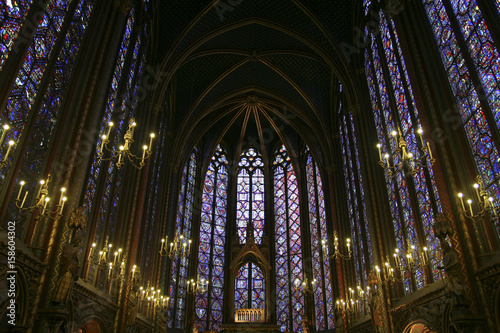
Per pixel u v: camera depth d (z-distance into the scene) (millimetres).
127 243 16078
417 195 14219
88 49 12500
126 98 16734
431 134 12039
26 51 9156
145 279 20109
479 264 9883
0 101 8250
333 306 23422
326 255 25781
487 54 10445
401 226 15633
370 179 17672
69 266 9688
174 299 25312
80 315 11617
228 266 28812
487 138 10344
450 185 11008
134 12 17625
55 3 10680
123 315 15039
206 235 29234
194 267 27453
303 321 24969
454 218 10664
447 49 12391
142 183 17797
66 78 11539
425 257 12906
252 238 28375
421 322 12758
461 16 11695
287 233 29797
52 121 10789
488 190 10328
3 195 8594
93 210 13328
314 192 29109
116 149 15570
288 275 28375
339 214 23750
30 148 9703
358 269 20984
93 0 13320
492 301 9336
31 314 8977
